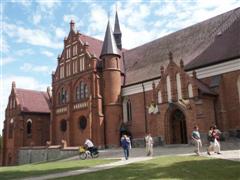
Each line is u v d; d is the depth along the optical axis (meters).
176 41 45.44
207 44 38.91
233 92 32.69
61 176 17.28
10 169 23.62
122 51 56.44
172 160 20.69
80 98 48.53
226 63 33.62
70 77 50.78
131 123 44.28
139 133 42.66
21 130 58.66
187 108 32.78
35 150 49.84
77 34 50.94
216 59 34.75
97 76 46.28
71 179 15.62
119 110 45.28
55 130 52.47
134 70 47.81
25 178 17.56
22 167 25.23
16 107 60.56
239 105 32.03
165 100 35.41
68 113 49.16
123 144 25.25
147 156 26.28
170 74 35.25
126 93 45.75
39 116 62.41
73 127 48.81
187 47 42.16
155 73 42.72
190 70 37.12
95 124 44.66
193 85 32.56
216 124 33.00
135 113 43.88
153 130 36.53
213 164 17.88
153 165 19.05
